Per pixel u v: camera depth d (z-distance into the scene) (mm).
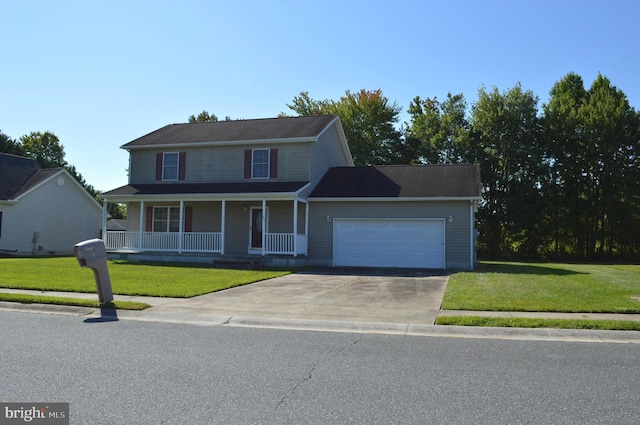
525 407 4672
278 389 5195
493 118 38031
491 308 10117
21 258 25828
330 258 22547
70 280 14242
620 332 8164
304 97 48188
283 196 21250
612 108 35312
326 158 26016
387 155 44750
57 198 32812
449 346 7332
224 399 4875
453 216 21234
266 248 22547
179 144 25047
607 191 35500
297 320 9234
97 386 5254
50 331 8234
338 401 4828
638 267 24609
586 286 13719
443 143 42844
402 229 21797
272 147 23969
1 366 6012
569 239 37000
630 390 5195
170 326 8859
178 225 25297
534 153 36688
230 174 24547
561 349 7148
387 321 9102
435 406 4695
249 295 12352
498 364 6266
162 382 5414
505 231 37844
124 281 14367
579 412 4543
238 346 7238
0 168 31828
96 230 35781
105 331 8312
